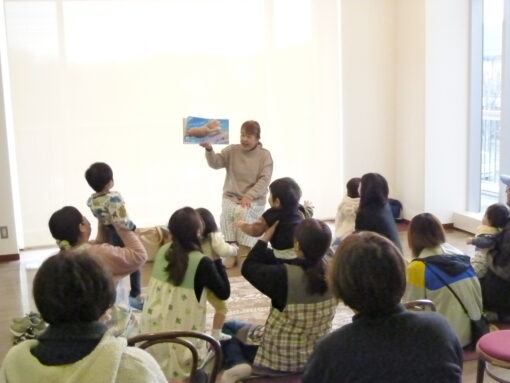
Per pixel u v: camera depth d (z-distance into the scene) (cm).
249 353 333
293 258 319
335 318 407
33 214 597
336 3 646
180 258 296
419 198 648
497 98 612
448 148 636
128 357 145
